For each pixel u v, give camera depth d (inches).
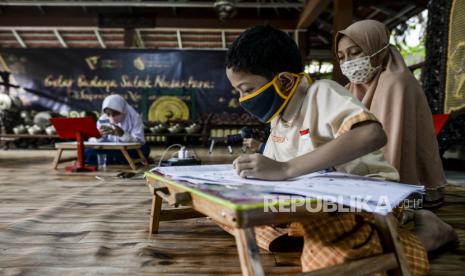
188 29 437.7
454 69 174.4
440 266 54.5
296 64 47.9
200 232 70.4
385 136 41.4
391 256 37.6
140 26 431.8
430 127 91.9
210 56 414.9
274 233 56.5
